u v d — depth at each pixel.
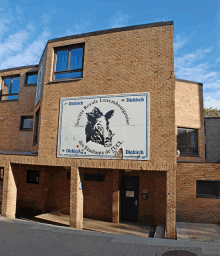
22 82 16.78
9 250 6.91
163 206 10.98
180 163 10.59
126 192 11.83
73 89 10.57
